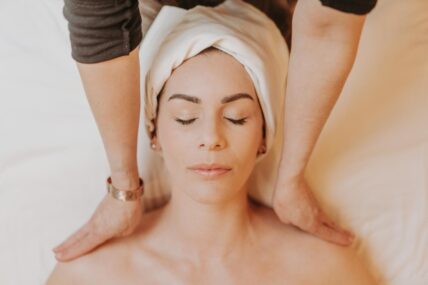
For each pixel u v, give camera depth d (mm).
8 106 1233
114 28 872
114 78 934
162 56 1049
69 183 1246
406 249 1279
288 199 1141
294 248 1206
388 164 1275
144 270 1173
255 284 1175
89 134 1229
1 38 1240
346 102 1275
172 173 1108
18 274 1248
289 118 1034
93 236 1157
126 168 1077
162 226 1205
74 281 1157
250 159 1083
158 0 1231
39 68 1230
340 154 1275
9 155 1236
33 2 1246
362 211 1282
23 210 1247
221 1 1200
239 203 1156
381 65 1274
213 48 1048
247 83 1049
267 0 1291
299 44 946
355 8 849
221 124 1042
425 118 1277
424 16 1276
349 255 1218
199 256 1186
